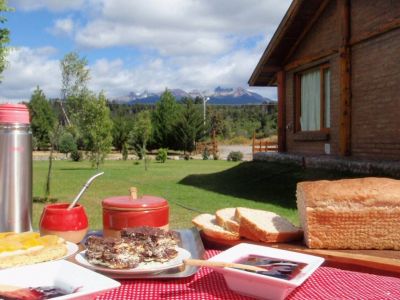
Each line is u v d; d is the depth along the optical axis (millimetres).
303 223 1816
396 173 7297
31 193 1815
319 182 1857
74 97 13227
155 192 11773
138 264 1393
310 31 11422
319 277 1469
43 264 1288
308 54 11602
